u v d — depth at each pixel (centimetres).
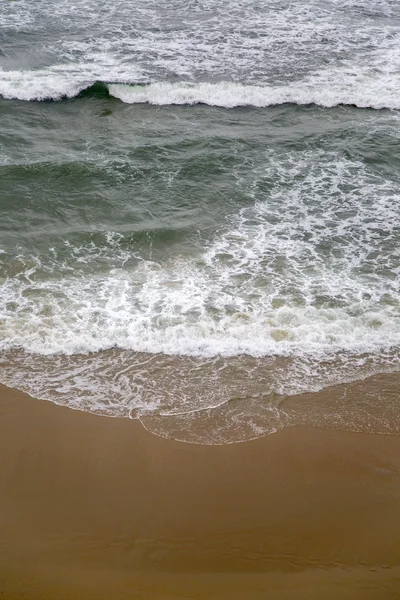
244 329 1229
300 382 1130
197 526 863
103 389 1102
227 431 1024
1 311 1255
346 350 1200
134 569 803
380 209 1619
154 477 938
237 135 1947
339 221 1570
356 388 1120
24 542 833
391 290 1349
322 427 1038
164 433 1016
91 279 1360
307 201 1645
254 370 1152
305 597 771
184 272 1386
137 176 1734
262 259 1430
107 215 1583
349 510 896
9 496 900
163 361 1168
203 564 812
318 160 1825
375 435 1027
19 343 1188
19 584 776
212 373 1144
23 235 1495
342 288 1350
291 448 995
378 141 1925
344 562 821
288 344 1205
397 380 1141
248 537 851
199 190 1683
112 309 1276
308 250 1466
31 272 1373
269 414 1061
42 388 1097
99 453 973
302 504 902
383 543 848
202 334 1223
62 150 1848
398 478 949
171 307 1284
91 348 1186
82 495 906
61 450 975
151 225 1538
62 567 802
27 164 1745
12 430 1005
